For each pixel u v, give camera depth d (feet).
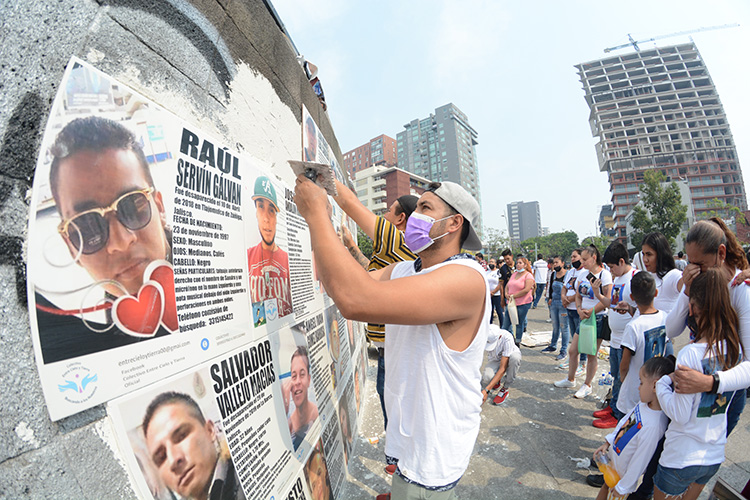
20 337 2.22
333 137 13.91
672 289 10.73
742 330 5.89
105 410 2.66
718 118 325.01
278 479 4.84
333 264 3.57
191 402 3.49
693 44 369.30
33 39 2.45
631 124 351.67
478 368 4.44
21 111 2.33
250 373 4.64
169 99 3.68
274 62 6.79
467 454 4.27
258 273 5.18
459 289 3.79
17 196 2.27
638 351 9.37
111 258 2.80
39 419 2.25
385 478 8.80
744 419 11.64
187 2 4.16
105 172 2.81
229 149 4.67
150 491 2.90
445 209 4.66
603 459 7.23
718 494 6.20
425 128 443.32
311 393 6.69
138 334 2.97
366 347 18.39
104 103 2.87
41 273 2.32
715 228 7.24
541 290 35.70
